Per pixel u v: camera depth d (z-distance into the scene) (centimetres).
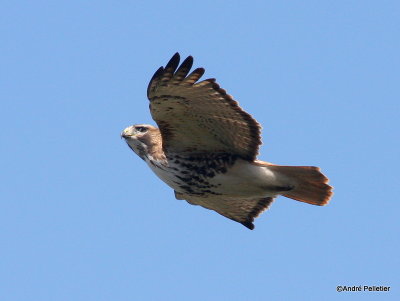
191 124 1711
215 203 1961
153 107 1673
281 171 1744
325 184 1745
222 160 1758
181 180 1792
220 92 1650
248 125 1695
